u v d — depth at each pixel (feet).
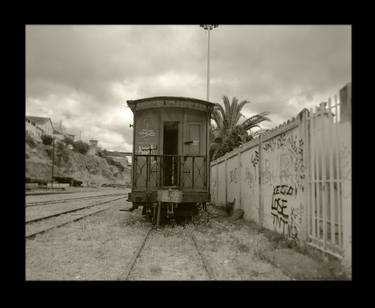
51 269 20.86
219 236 32.17
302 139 24.98
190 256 24.49
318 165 22.15
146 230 35.78
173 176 40.29
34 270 20.54
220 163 63.36
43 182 148.05
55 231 34.60
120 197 105.09
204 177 40.52
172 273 20.18
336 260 19.15
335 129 19.44
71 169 237.04
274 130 31.58
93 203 73.72
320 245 21.75
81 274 19.89
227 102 94.84
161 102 40.27
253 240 29.81
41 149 216.95
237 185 48.29
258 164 37.63
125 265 22.08
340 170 19.02
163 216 41.14
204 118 41.73
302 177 25.03
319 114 22.16
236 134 84.07
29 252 25.18
